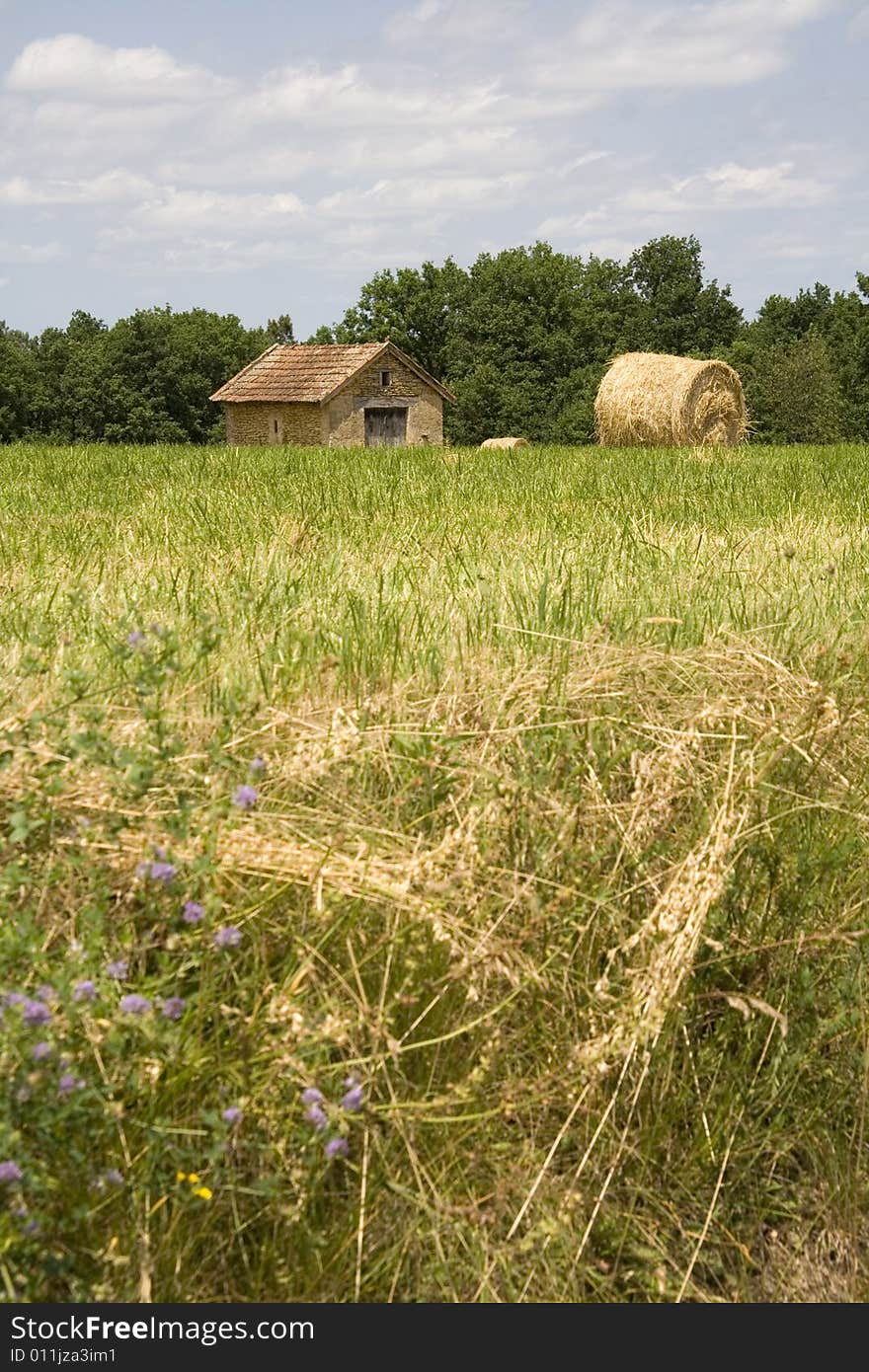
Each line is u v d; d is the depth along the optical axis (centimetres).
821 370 8206
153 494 1174
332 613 539
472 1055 309
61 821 322
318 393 4797
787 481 1327
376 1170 285
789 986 354
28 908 302
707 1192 322
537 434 8138
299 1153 269
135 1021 254
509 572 643
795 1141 334
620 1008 321
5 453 1977
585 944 341
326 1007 288
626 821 372
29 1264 237
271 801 354
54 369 8562
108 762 311
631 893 356
